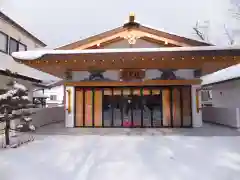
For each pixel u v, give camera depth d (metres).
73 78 13.34
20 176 4.98
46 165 5.75
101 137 9.61
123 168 5.51
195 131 11.24
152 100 13.05
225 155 6.64
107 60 10.27
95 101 13.23
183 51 9.46
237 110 12.45
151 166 5.66
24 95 8.64
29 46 17.83
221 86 16.94
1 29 13.61
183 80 12.73
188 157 6.44
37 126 13.52
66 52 9.74
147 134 10.36
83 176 4.98
